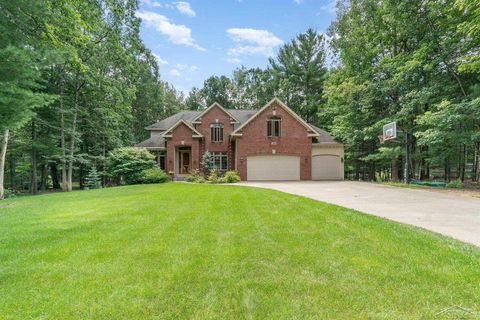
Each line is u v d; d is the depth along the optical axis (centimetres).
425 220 679
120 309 289
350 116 2239
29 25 1056
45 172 2670
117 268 393
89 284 345
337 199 1055
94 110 2398
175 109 4475
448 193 1235
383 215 742
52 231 607
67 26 1250
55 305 297
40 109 2127
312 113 3694
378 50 2120
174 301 304
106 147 2686
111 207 921
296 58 3803
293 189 1466
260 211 786
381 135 2038
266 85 4262
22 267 400
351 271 370
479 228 596
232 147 2562
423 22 1691
